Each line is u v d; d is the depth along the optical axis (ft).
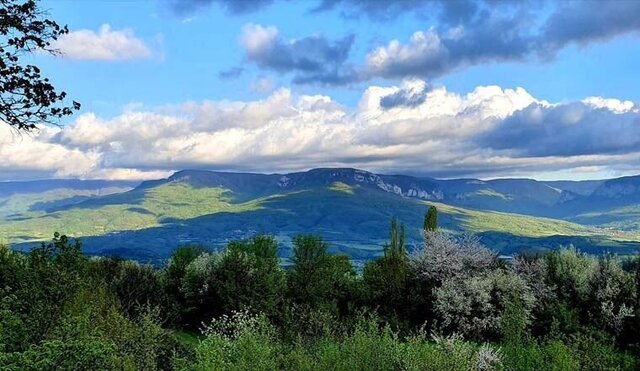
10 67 37.76
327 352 42.34
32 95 38.37
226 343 44.39
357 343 42.27
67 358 28.63
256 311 70.18
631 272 71.51
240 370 39.17
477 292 72.54
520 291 72.49
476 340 71.46
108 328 42.16
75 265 43.21
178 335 67.87
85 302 44.62
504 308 69.31
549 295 72.69
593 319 66.85
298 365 40.98
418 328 74.38
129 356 38.40
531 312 70.59
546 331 67.46
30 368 27.35
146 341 42.68
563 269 75.20
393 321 72.79
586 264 75.66
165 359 45.83
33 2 38.19
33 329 34.30
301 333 58.34
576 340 55.16
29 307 36.58
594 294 69.31
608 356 51.62
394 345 43.01
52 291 38.29
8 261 48.14
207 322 74.33
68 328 33.22
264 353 41.27
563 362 45.39
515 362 46.91
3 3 37.47
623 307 64.80
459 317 72.64
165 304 71.51
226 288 72.64
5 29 37.24
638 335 63.21
